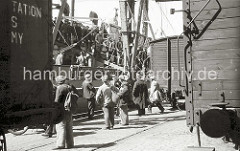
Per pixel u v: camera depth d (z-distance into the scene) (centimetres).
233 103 622
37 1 429
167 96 2059
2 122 360
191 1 660
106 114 1207
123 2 2022
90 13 2108
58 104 471
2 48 360
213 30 644
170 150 798
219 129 563
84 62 1941
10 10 375
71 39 1872
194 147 571
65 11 1936
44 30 446
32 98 411
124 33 2033
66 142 865
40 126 433
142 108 1680
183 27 665
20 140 1016
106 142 946
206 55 648
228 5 634
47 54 450
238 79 621
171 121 1416
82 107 1648
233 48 627
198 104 651
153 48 2212
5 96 361
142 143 913
